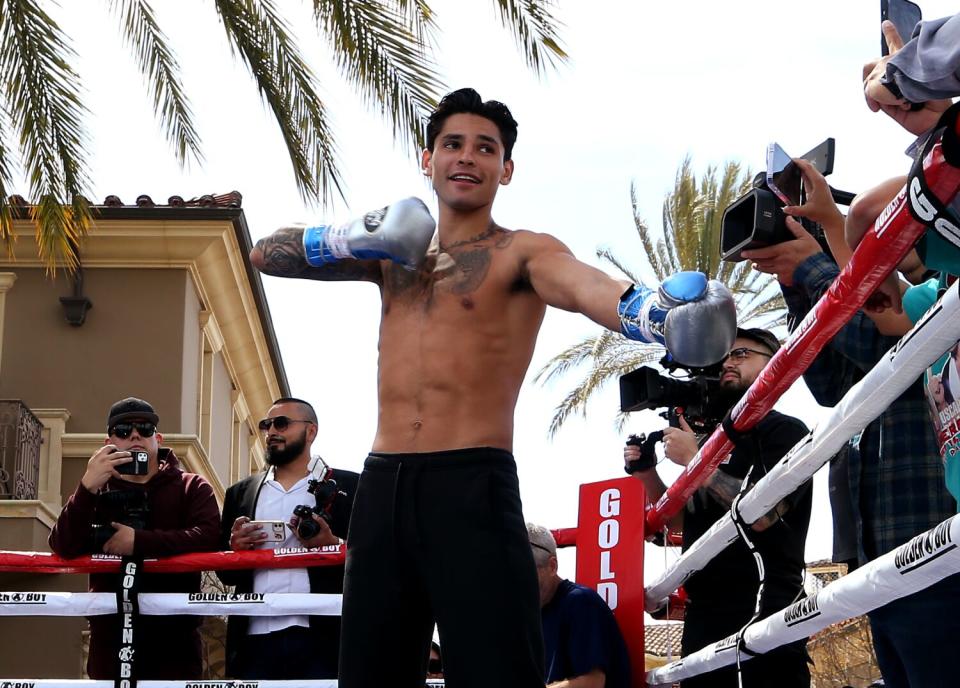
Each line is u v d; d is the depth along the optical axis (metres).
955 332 2.22
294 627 4.68
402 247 2.77
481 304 2.84
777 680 3.79
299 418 5.27
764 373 2.95
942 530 2.22
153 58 8.28
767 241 2.71
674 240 16.94
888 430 2.81
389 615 2.73
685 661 3.99
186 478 5.16
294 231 2.94
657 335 2.28
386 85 7.96
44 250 8.39
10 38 7.76
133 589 4.57
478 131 2.93
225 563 4.73
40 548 12.51
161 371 14.00
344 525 5.04
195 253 14.28
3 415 12.75
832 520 3.22
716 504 4.33
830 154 2.80
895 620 2.62
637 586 4.36
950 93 1.96
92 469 4.72
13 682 4.43
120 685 4.44
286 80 8.27
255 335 17.38
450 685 2.65
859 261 2.29
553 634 4.22
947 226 2.00
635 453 4.58
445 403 2.79
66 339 14.04
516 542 2.71
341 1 7.84
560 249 2.80
